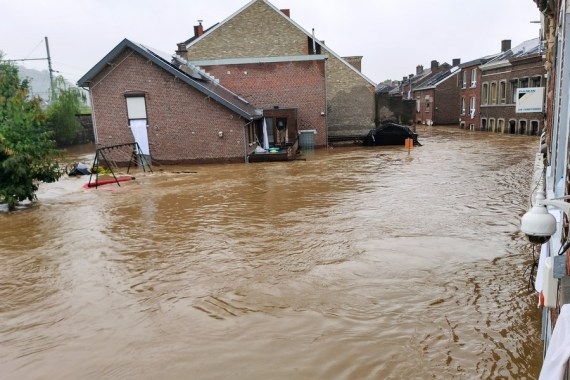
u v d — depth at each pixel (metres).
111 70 22.70
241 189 14.92
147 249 8.68
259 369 4.57
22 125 13.09
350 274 6.97
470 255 7.63
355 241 8.59
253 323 5.53
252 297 6.27
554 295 2.88
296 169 19.59
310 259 7.71
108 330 5.53
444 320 5.45
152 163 23.31
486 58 40.88
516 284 6.41
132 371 4.63
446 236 8.73
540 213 2.87
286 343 5.04
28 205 13.40
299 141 28.89
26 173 12.77
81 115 40.50
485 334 5.09
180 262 7.85
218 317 5.72
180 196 14.01
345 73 31.91
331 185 15.05
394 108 34.62
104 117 23.09
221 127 22.89
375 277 6.81
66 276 7.42
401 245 8.24
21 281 7.27
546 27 9.78
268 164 21.94
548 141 8.20
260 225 10.09
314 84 28.78
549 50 8.40
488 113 38.69
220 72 28.94
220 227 10.07
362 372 4.48
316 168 19.69
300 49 30.28
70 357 4.95
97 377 4.56
